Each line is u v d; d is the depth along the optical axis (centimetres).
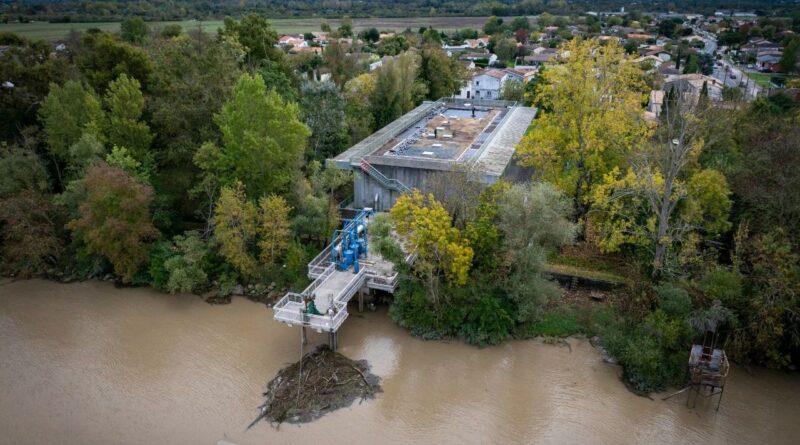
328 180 5050
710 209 4247
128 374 3662
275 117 4669
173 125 4928
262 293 4531
